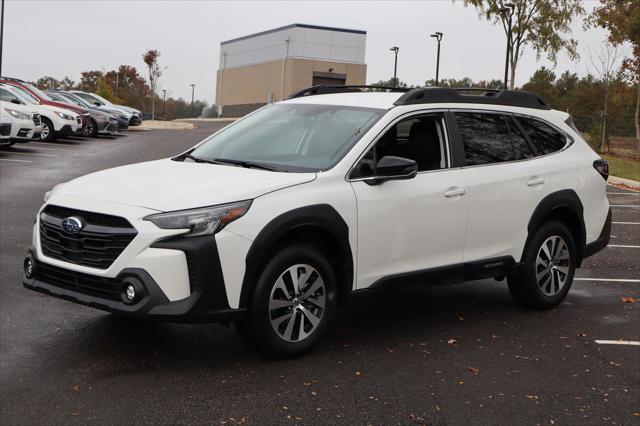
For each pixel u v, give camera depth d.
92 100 32.12
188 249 4.49
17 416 4.11
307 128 5.78
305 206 4.92
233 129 6.23
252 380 4.71
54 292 4.84
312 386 4.66
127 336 5.54
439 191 5.73
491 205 6.12
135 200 4.70
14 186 13.95
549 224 6.68
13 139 19.70
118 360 5.02
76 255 4.76
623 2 28.19
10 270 7.68
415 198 5.57
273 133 5.88
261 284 4.78
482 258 6.14
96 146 23.66
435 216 5.71
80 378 4.68
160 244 4.49
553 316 6.65
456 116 6.11
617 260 9.50
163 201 4.64
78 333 5.60
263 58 66.81
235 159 5.63
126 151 22.41
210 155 5.82
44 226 4.99
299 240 5.06
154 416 4.14
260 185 4.87
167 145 25.50
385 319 6.29
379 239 5.38
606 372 5.21
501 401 4.59
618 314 6.81
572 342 5.88
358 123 5.64
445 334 5.93
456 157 5.98
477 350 5.56
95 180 5.21
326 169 5.23
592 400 4.68
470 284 7.77
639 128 30.77
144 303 4.45
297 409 4.30
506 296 7.31
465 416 4.33
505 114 6.55
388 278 5.48
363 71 63.22
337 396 4.53
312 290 5.09
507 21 30.97
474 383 4.87
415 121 5.85
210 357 5.12
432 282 5.80
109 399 4.36
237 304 4.67
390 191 5.44
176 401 4.35
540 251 6.65
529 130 6.71
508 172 6.31
